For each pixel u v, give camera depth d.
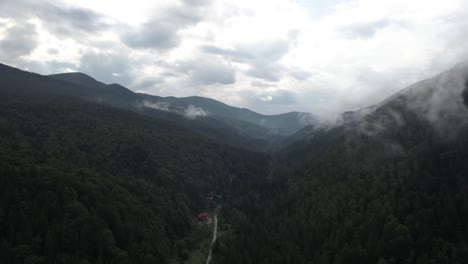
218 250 163.75
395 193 150.75
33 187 122.00
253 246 149.25
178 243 164.88
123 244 128.50
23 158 145.12
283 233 158.50
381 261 116.50
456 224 127.44
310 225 155.12
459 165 152.38
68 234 113.50
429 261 115.25
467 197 134.88
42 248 109.06
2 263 100.12
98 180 152.50
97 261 112.62
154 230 150.12
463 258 113.19
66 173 142.88
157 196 189.62
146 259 127.00
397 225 130.00
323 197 175.50
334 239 138.62
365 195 159.62
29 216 112.69
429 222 128.88
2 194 113.69
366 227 135.88
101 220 123.94
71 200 124.38
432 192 144.50
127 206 148.25
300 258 132.88
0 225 107.19
